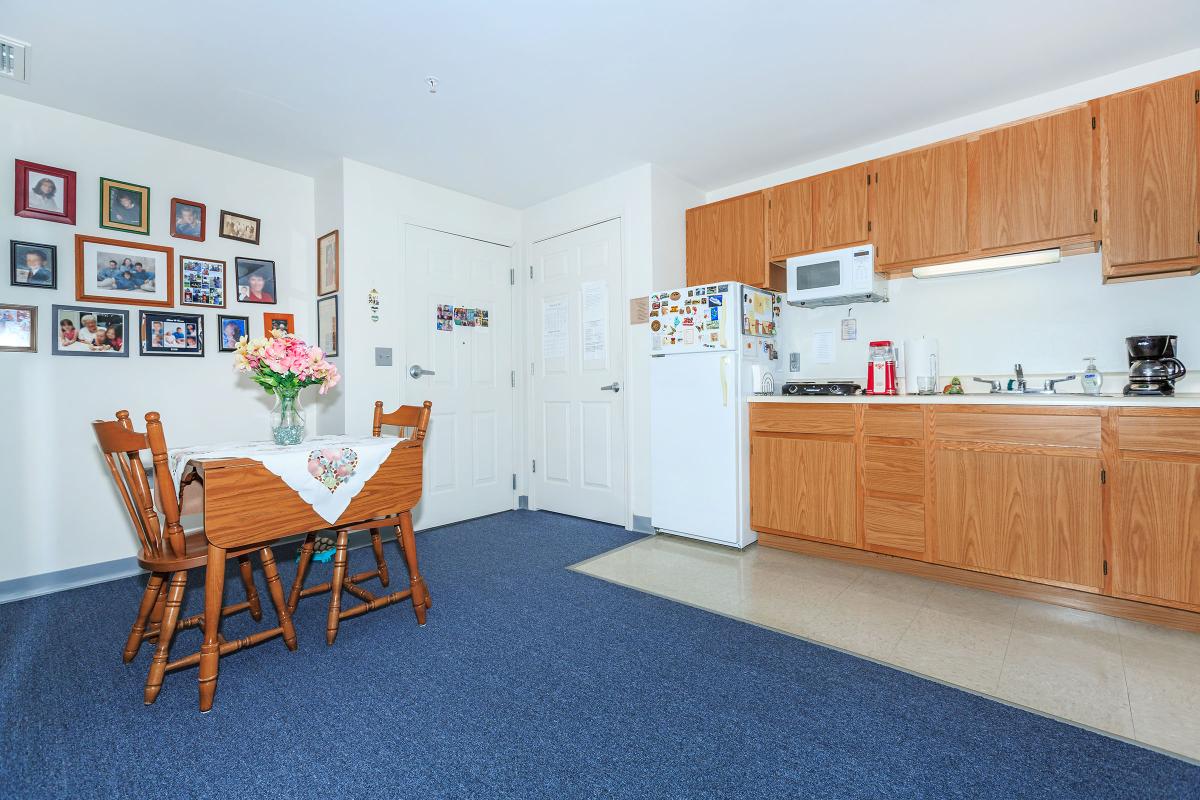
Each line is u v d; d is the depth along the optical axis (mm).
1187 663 1751
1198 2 1888
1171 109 2082
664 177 3408
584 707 1558
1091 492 2092
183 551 1673
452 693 1634
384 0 1833
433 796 1220
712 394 3035
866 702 1568
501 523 3629
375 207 3227
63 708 1557
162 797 1216
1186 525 1917
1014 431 2250
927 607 2225
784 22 1997
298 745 1396
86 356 2566
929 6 1915
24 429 2416
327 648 1927
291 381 2043
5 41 2012
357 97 2471
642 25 2002
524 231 4059
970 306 2781
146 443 1718
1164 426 1947
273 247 3186
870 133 2928
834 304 3219
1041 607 2211
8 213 2377
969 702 1561
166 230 2801
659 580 2570
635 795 1220
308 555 2256
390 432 3256
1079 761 1309
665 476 3223
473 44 2098
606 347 3570
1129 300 2383
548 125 2777
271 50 2107
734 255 3330
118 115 2580
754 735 1426
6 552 2373
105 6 1825
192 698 1611
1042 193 2352
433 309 3518
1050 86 2473
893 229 2750
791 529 2895
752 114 2703
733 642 1944
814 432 2801
